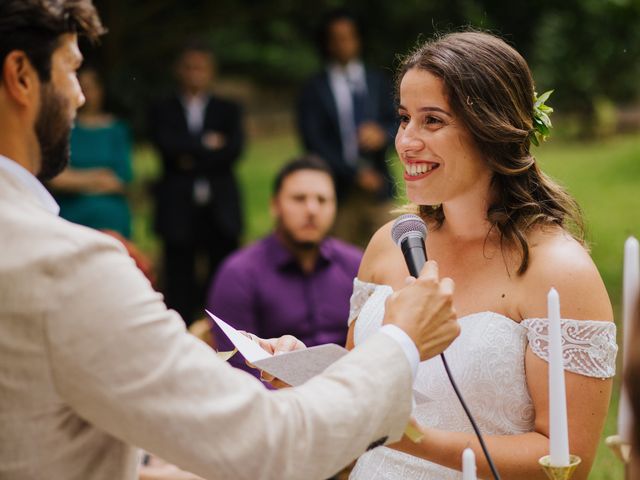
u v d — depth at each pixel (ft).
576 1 29.48
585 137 60.80
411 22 31.14
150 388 5.21
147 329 5.25
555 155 55.83
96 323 5.17
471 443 7.14
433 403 7.46
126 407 5.20
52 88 5.56
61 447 5.38
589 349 7.08
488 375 7.29
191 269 25.50
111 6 30.37
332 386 5.61
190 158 25.07
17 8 5.39
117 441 5.59
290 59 60.59
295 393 5.59
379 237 8.37
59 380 5.22
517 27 30.01
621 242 32.96
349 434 5.53
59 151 5.70
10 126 5.54
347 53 24.86
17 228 5.27
